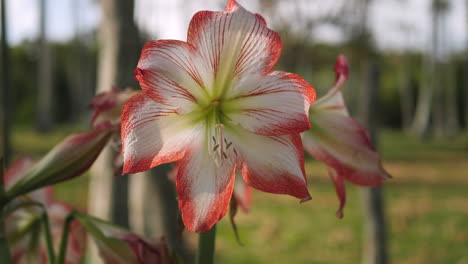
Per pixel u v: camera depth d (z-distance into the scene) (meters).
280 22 5.98
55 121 15.40
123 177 1.15
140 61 0.53
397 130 17.53
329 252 2.69
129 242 0.59
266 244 2.81
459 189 4.90
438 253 2.71
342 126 0.62
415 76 17.47
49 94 12.12
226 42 0.55
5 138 0.73
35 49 14.73
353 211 3.76
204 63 0.55
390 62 15.36
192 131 0.56
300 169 0.54
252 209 3.74
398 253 2.74
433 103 16.33
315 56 7.20
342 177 0.62
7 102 0.73
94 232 0.60
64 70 15.40
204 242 0.56
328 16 6.46
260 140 0.55
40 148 6.97
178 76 0.54
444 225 3.32
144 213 1.45
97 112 0.60
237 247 2.75
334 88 0.62
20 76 14.87
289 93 0.55
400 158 7.82
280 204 3.98
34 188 0.59
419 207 3.87
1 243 0.59
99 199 1.17
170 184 1.45
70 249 0.68
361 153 0.61
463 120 17.19
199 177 0.55
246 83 0.56
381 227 1.68
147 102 0.54
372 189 1.68
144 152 0.54
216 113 0.57
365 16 7.19
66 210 0.69
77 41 14.61
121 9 1.15
